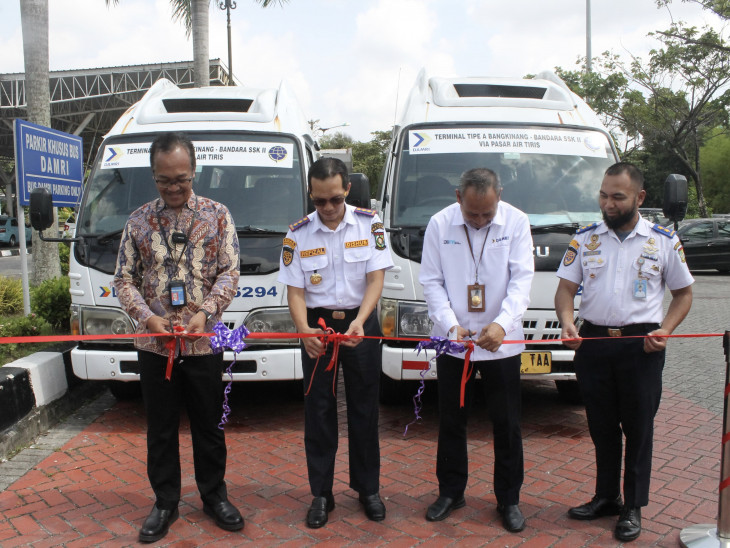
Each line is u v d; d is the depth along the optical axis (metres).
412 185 5.21
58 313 7.30
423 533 3.40
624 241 3.34
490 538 3.35
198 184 5.25
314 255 3.44
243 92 6.23
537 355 4.78
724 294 13.71
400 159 5.33
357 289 3.48
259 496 3.88
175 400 3.36
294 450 4.66
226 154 5.36
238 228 5.00
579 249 3.49
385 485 4.04
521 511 3.66
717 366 7.19
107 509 3.68
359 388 3.50
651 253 3.30
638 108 25.50
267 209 5.16
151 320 3.13
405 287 4.87
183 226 3.25
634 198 3.25
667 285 3.39
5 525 3.48
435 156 5.31
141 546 3.26
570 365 4.87
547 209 5.11
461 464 3.59
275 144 5.43
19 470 4.23
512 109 5.64
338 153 11.23
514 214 3.40
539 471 4.25
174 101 5.89
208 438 3.43
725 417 3.18
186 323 3.28
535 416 5.46
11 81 25.77
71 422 5.25
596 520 3.55
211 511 3.54
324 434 3.52
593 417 3.48
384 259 3.48
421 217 5.07
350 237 3.43
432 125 5.44
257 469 4.30
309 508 3.65
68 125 32.38
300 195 5.25
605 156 5.45
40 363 5.07
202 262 3.29
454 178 5.23
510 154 5.34
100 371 4.92
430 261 3.51
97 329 4.96
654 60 24.44
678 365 7.24
